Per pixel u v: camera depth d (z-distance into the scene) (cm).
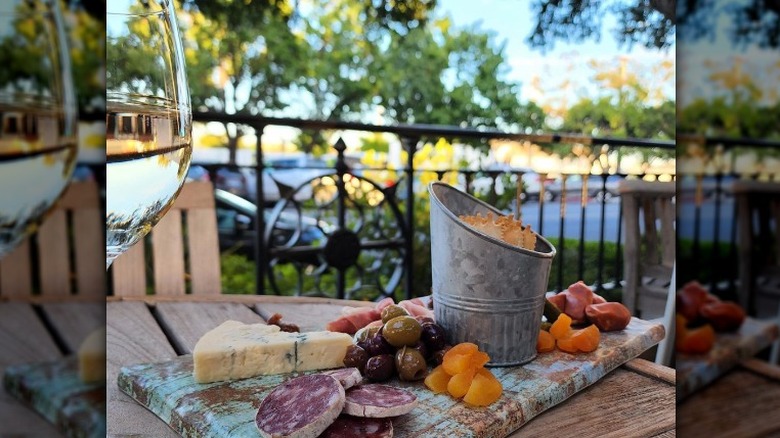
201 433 52
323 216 295
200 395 58
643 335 77
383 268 297
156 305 96
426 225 329
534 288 67
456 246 67
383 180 281
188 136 39
